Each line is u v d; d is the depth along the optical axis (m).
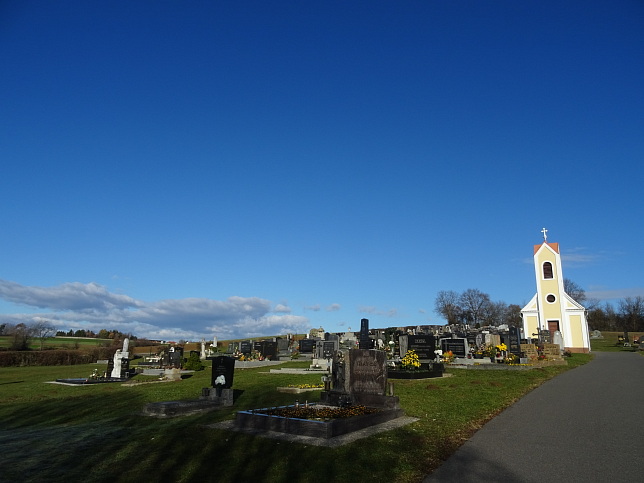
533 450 9.36
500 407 13.88
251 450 9.23
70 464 8.55
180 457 8.88
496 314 117.31
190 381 23.05
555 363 28.81
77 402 17.88
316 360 27.55
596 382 19.72
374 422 11.44
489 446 9.66
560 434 10.65
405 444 9.66
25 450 9.55
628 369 25.75
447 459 8.79
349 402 13.09
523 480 7.64
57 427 12.62
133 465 8.44
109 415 14.60
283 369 26.94
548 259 53.28
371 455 8.85
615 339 80.06
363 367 13.52
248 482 7.52
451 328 53.12
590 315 111.25
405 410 13.20
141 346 67.56
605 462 8.55
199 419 12.60
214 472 8.01
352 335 45.31
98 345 67.06
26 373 34.75
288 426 10.58
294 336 68.31
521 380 19.91
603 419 12.23
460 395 15.70
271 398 16.52
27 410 16.61
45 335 64.06
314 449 9.19
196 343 65.44
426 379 20.56
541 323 52.31
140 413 13.80
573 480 7.62
